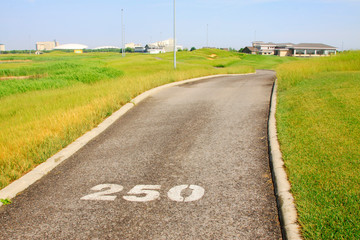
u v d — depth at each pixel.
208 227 3.60
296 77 14.27
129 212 4.06
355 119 6.60
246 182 4.73
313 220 3.31
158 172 5.36
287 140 5.98
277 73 18.14
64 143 6.96
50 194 4.73
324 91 10.02
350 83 10.84
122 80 18.56
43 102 12.37
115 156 6.32
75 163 6.03
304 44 113.44
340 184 4.01
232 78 23.92
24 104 12.34
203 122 8.66
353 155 4.86
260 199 4.18
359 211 3.38
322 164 4.68
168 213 3.97
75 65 31.09
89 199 4.49
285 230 3.29
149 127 8.48
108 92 12.82
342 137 5.69
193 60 79.00
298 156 5.11
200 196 4.38
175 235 3.49
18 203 4.49
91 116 9.01
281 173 4.61
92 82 20.95
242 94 13.52
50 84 18.98
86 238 3.53
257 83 18.61
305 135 6.10
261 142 6.54
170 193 4.54
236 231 3.49
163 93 14.81
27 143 6.69
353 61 18.66
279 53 114.81
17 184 5.05
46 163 5.93
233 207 4.02
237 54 123.94
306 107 8.32
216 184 4.73
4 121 9.77
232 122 8.41
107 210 4.14
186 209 4.05
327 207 3.53
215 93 14.26
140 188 4.77
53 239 3.55
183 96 13.64
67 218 4.00
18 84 18.38
